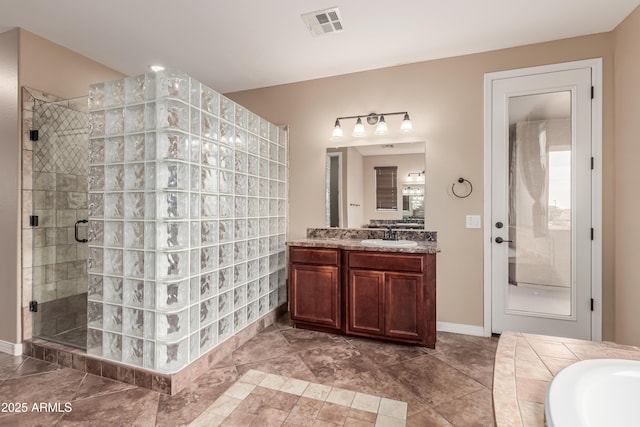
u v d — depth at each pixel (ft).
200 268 7.14
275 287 10.62
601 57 8.14
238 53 9.29
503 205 9.03
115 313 6.86
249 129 9.12
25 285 8.02
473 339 8.91
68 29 8.02
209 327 7.43
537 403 2.51
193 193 6.91
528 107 8.80
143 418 5.52
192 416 5.59
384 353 8.00
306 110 11.12
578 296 8.39
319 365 7.39
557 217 8.59
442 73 9.55
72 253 8.02
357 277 8.65
